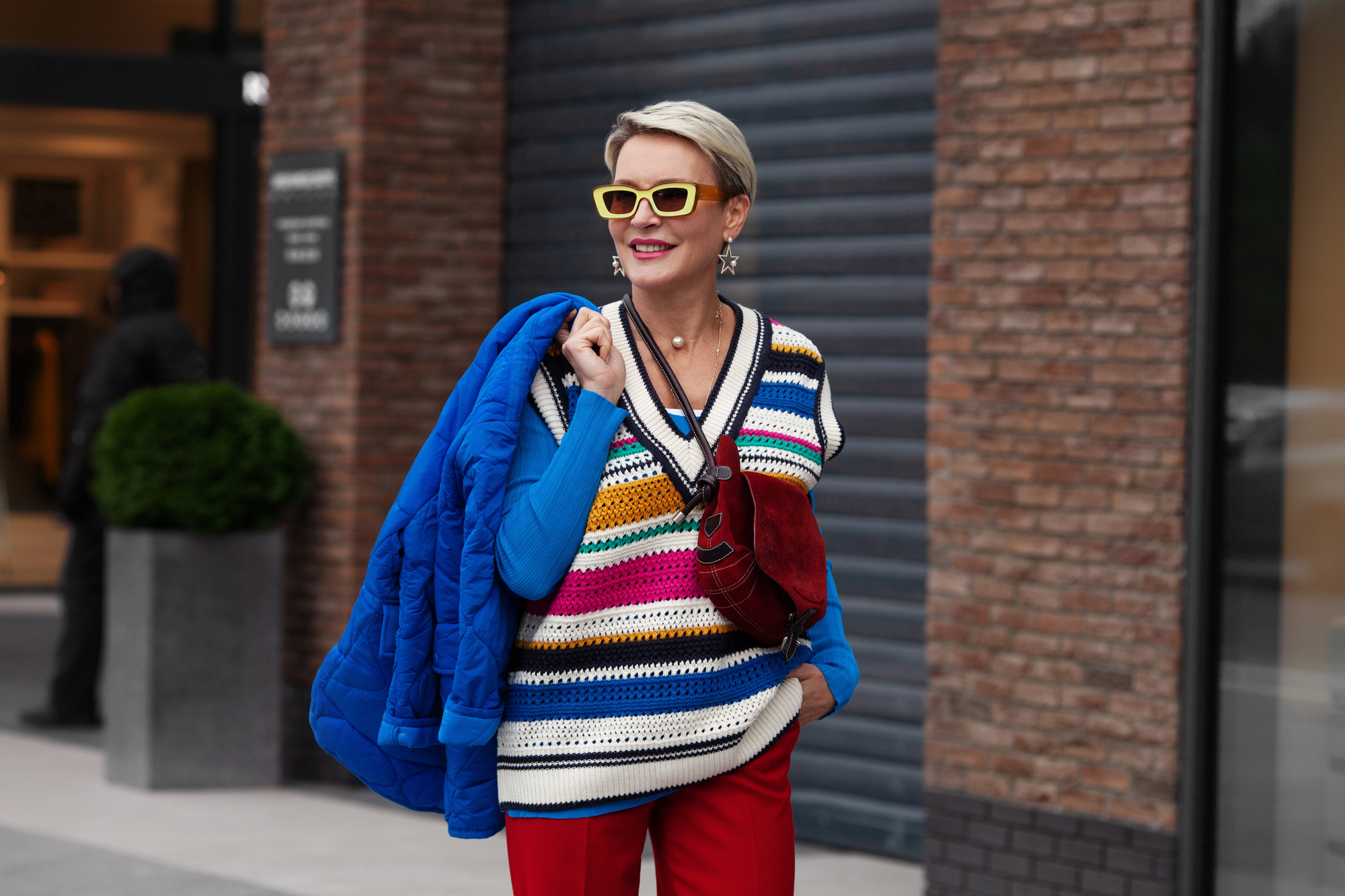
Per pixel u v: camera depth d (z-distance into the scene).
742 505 3.19
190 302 16.16
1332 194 6.02
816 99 7.99
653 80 8.66
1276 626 6.06
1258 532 6.07
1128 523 6.19
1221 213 6.03
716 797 3.30
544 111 9.12
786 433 3.32
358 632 3.35
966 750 6.65
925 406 7.60
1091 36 6.26
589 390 3.18
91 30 15.60
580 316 3.25
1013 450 6.49
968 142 6.61
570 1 9.02
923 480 7.59
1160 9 6.08
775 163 8.15
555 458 3.16
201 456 8.62
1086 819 6.30
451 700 3.19
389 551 3.29
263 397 9.46
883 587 7.71
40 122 15.98
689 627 3.21
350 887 6.89
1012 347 6.49
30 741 10.04
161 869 7.13
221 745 8.80
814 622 3.30
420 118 9.04
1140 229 6.15
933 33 7.57
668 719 3.20
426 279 9.08
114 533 8.84
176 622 8.70
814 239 8.00
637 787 3.21
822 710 3.50
